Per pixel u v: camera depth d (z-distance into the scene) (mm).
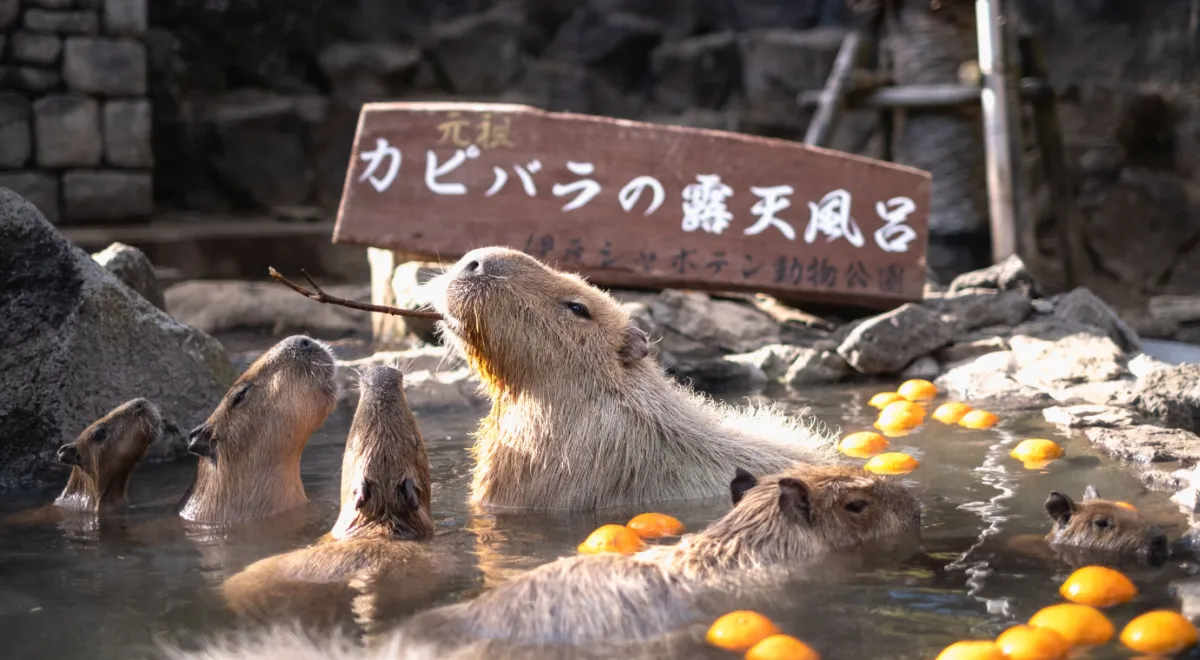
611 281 8000
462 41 18922
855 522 3824
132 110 14000
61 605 3602
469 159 7949
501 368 4816
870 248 8156
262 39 17562
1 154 13219
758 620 3029
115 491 5094
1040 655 2814
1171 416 5891
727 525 3689
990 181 10328
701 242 8062
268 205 16688
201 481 4855
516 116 7973
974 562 3625
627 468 4812
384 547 3865
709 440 5020
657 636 3037
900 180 8227
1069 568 3555
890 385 7340
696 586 3352
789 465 4996
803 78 19141
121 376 6059
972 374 7078
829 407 6598
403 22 19172
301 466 5594
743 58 19578
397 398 4277
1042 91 11500
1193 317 12148
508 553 4020
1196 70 18297
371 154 7918
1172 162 17328
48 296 6004
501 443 4898
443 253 7910
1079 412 5863
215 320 10117
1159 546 3650
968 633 3029
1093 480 4738
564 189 7984
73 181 13633
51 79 13500
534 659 2906
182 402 6211
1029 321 8109
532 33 20516
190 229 14281
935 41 11188
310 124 17094
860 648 2936
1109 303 14266
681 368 7336
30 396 5840
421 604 3395
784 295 8117
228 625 3305
